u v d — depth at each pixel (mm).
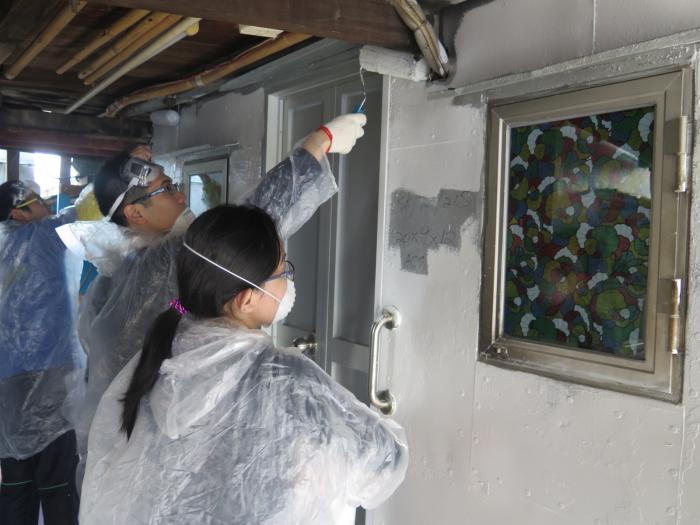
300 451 1000
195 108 3570
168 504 969
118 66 2635
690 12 1180
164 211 1857
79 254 1950
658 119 1235
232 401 1006
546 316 1496
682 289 1201
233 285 1072
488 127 1612
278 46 2277
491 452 1611
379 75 2170
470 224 1674
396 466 1152
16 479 2555
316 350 2564
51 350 2533
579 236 1415
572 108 1400
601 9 1336
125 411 1067
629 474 1291
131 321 1709
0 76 3209
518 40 1524
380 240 1994
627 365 1296
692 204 1185
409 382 1884
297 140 2777
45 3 2057
